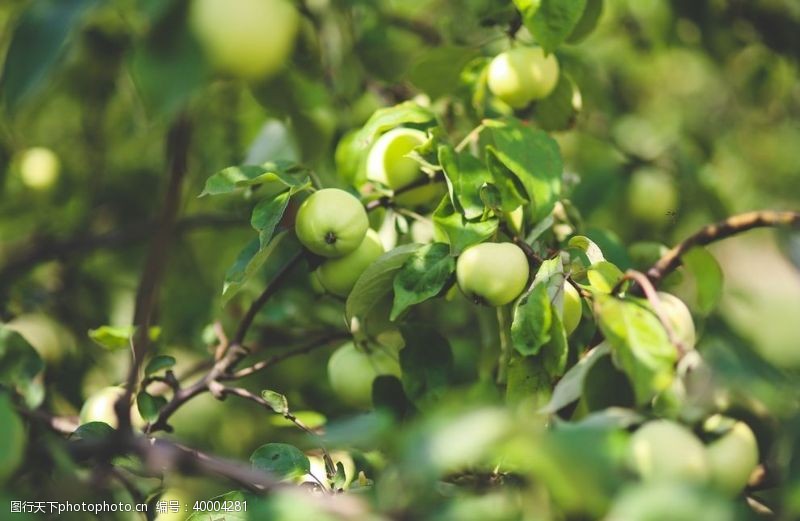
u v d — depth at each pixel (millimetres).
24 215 1963
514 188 1482
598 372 1392
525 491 1321
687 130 2176
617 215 1867
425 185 1559
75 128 2012
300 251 1543
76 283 1928
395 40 1881
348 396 1589
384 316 1553
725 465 1346
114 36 1851
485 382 1546
